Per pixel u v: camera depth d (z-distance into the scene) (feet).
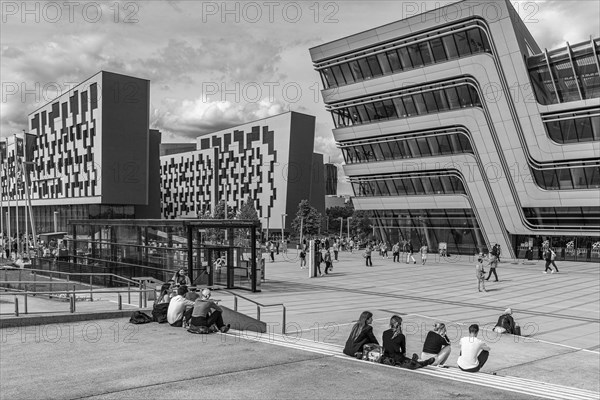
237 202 405.18
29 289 84.58
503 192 178.29
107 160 244.83
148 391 26.53
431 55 184.44
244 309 70.64
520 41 165.89
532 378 38.91
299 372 31.01
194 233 88.63
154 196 300.40
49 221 294.05
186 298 49.60
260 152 386.11
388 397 26.16
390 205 213.66
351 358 35.35
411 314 70.03
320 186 458.50
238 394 26.16
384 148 208.74
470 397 26.66
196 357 34.73
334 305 76.54
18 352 35.70
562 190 165.48
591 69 153.38
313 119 378.53
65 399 25.09
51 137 292.40
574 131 160.45
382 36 193.26
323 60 214.28
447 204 195.52
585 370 42.29
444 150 191.52
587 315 73.26
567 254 174.50
